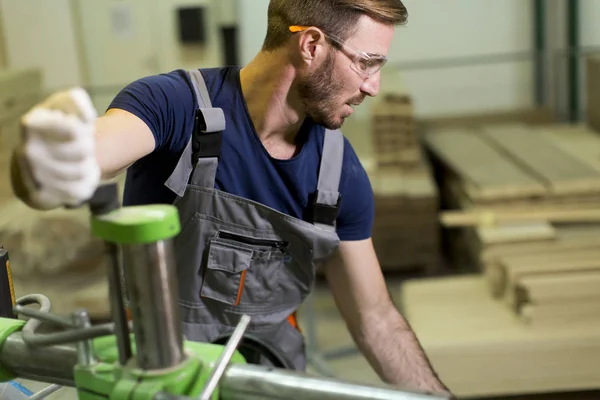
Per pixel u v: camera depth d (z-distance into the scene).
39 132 0.70
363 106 3.90
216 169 1.34
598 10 3.94
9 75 3.08
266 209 1.36
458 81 4.09
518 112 4.06
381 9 1.27
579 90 4.04
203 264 1.40
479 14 4.00
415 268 3.66
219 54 3.94
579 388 2.42
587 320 2.44
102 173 1.07
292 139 1.43
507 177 3.12
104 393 0.76
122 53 3.94
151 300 0.72
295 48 1.29
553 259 2.61
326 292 3.66
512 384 2.42
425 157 3.83
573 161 3.27
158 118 1.26
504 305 2.65
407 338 1.53
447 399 0.71
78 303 2.89
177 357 0.76
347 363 2.98
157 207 0.75
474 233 3.21
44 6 3.79
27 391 1.17
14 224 2.87
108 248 0.73
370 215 1.51
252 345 1.48
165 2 3.83
